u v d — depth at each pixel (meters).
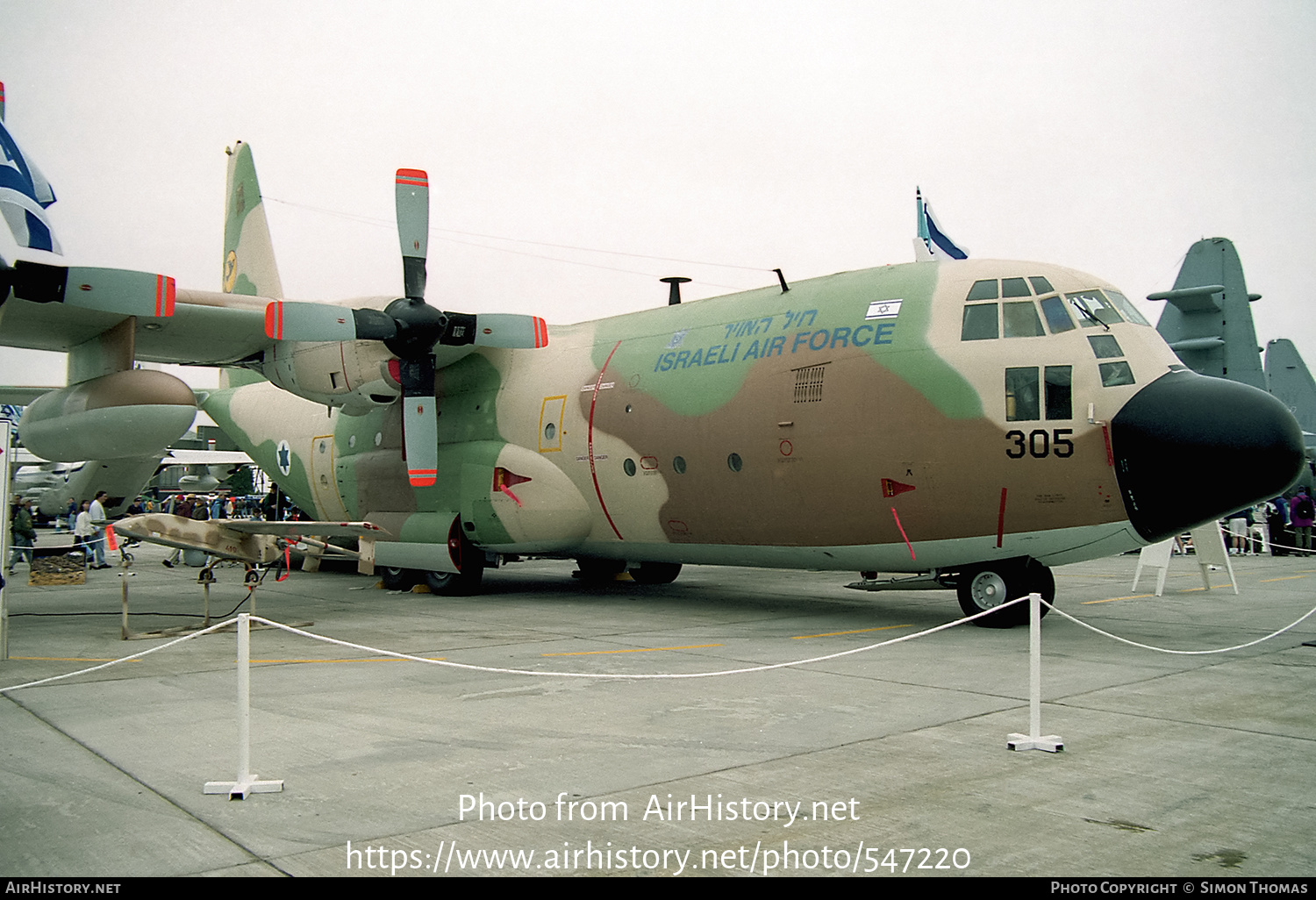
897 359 10.23
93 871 3.79
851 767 5.24
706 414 11.66
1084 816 4.45
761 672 8.12
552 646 9.64
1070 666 8.38
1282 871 3.81
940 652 9.14
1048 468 9.54
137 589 16.17
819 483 10.70
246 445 19.83
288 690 7.37
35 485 36.75
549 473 13.52
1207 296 28.12
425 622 11.62
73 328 11.98
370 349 12.90
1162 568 14.91
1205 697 7.03
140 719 6.37
